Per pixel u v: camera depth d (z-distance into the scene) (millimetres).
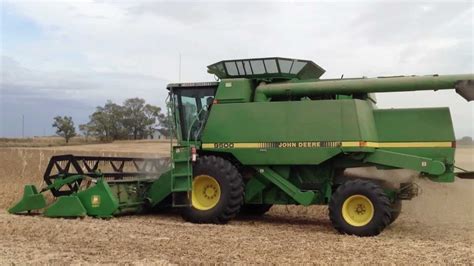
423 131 10109
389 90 10258
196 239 8656
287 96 10969
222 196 10727
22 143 65625
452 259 7246
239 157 10875
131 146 51250
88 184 11773
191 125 11477
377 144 10367
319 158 10234
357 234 9508
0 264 6637
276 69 11234
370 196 9500
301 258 7219
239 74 11492
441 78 9938
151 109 69188
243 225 10750
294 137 10453
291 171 10906
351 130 10023
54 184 11570
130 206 11633
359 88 10398
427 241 8852
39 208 11422
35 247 7781
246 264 6816
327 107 10266
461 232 10016
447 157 9914
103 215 11039
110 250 7637
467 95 9836
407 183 10289
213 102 11195
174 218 11625
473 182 16641
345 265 6809
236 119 10945
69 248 7750
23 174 22109
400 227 10625
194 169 10992
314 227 10680
